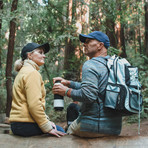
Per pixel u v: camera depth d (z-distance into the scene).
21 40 9.37
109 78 2.22
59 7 9.15
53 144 2.32
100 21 8.94
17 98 2.49
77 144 2.27
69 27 8.49
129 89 2.18
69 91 2.25
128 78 2.23
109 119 2.25
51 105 8.44
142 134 5.46
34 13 6.64
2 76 8.28
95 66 2.26
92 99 2.17
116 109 2.14
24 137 2.50
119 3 9.40
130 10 10.05
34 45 2.68
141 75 9.27
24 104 2.46
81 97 2.18
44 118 2.42
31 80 2.40
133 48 18.14
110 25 9.98
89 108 2.26
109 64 2.29
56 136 2.47
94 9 8.56
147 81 8.95
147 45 13.71
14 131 2.54
